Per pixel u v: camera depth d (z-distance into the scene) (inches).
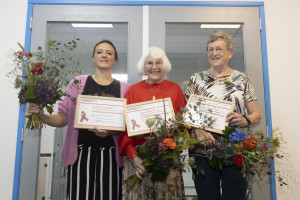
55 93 59.3
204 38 81.7
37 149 75.2
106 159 63.9
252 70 79.7
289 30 81.7
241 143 54.5
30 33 80.0
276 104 78.3
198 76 67.6
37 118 61.5
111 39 81.7
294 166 75.8
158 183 57.1
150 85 64.8
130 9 81.8
